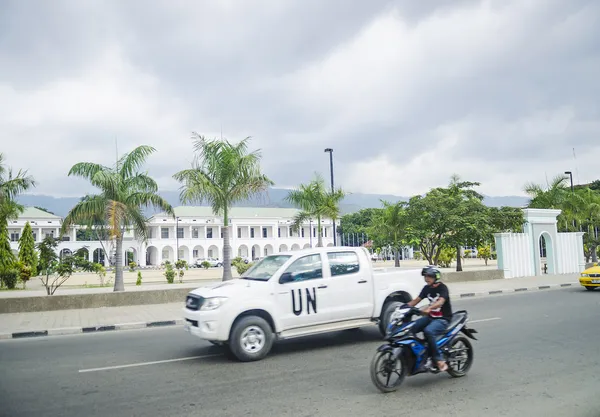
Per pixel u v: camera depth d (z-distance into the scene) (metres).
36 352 9.30
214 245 89.62
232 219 90.31
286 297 8.29
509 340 9.18
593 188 56.69
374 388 6.26
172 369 7.51
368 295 9.11
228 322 7.75
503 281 23.05
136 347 9.51
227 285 8.32
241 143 19.83
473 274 23.64
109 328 12.12
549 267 27.08
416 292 9.74
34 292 23.97
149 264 86.69
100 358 8.52
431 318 6.44
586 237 32.88
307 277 8.60
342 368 7.36
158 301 16.58
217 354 8.55
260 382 6.63
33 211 79.06
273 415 5.28
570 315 12.27
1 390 6.52
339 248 9.19
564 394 5.89
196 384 6.61
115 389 6.46
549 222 27.00
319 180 25.23
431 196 27.33
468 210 26.78
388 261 68.12
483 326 10.83
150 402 5.85
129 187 19.38
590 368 7.07
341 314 8.77
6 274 27.48
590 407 5.41
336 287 8.77
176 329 11.98
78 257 19.80
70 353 9.09
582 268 28.31
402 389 6.19
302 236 95.56
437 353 6.27
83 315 13.97
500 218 28.16
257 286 8.15
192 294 8.41
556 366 7.22
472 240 26.30
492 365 7.33
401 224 28.95
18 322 12.78
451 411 5.33
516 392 5.99
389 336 6.18
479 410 5.36
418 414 5.25
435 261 28.58
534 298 16.56
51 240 19.31
